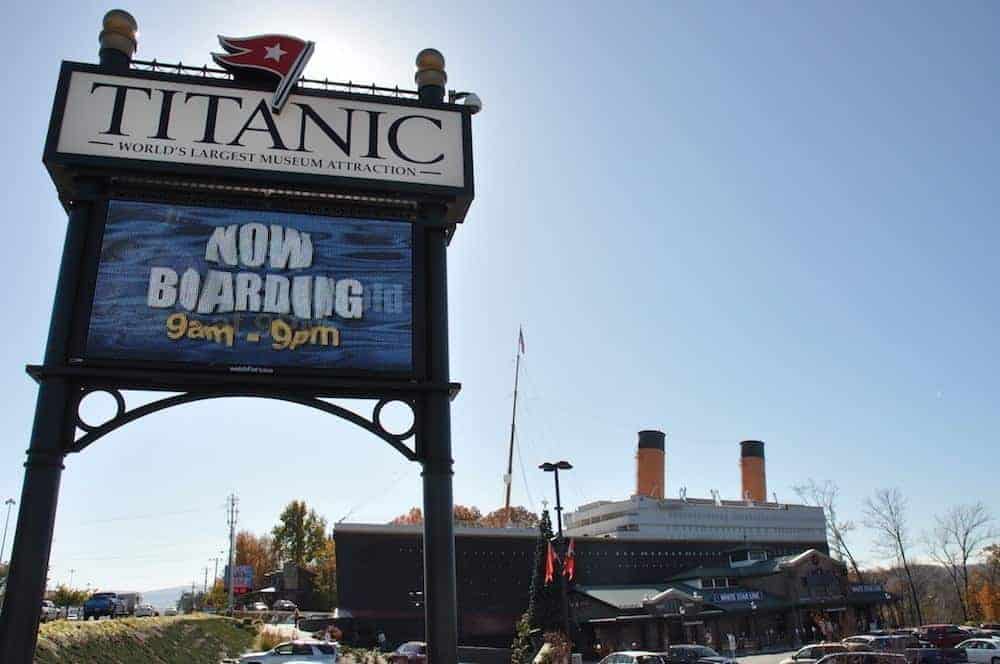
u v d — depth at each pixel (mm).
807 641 70000
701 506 89125
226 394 12266
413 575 61219
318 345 12617
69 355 11758
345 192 13609
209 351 12195
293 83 13758
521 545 66062
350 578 60406
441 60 14758
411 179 13703
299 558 119125
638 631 62500
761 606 67688
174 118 13164
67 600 63656
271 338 12492
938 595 115875
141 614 49812
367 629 59344
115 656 27516
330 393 12719
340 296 12977
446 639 11523
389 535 61625
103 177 12836
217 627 47031
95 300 12102
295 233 13156
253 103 13570
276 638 46531
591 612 62938
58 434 11328
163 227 12719
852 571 98750
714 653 38375
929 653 37312
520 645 48812
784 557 75000
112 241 12477
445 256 13742
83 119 12844
